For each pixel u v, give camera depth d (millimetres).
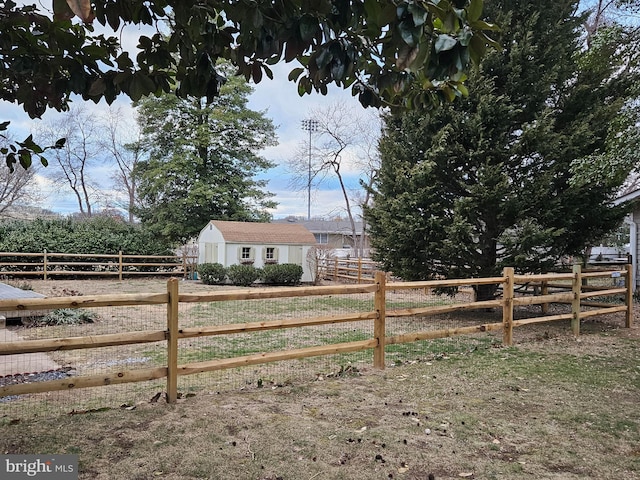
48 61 2289
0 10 2061
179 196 19703
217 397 3764
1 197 23703
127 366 4988
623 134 6184
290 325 4195
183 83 2346
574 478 2578
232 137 20516
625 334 6926
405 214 7957
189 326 7684
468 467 2672
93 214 29562
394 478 2525
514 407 3680
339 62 1715
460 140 7797
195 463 2607
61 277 16484
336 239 38562
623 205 7492
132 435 2953
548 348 5887
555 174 7320
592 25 12680
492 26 1452
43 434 2936
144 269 17766
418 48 1451
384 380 4355
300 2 1695
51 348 3131
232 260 16516
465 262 8094
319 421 3287
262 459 2688
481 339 6656
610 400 3883
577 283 6703
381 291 4742
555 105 7938
